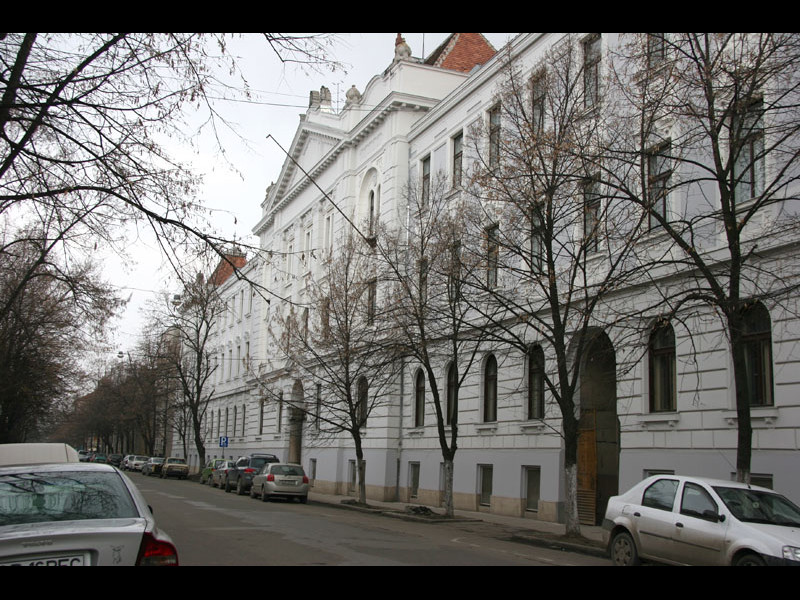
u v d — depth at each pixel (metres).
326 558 11.48
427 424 27.75
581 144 15.84
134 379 63.97
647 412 17.27
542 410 21.58
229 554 11.69
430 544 14.38
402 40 32.69
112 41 9.48
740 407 12.22
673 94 14.35
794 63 12.23
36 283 27.00
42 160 10.16
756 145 14.98
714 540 9.44
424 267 21.20
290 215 46.50
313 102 43.03
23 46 9.48
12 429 37.44
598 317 18.84
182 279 10.19
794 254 13.96
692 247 12.88
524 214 16.50
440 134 28.36
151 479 51.09
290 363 34.06
